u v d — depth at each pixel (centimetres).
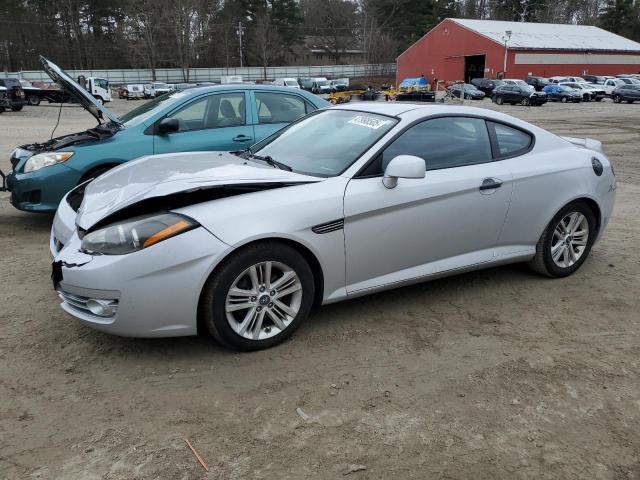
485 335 364
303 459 248
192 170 371
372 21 8631
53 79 657
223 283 312
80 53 7762
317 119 445
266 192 331
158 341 347
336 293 355
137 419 273
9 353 331
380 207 353
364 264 359
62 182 566
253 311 327
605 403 294
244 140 640
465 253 404
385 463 246
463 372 320
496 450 256
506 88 4012
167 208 316
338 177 353
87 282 300
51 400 287
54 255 372
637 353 346
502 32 6091
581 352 346
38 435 260
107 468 240
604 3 9938
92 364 321
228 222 309
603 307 411
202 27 7719
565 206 445
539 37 6150
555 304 414
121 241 302
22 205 569
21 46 7456
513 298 423
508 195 409
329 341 352
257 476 237
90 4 7738
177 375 311
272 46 8306
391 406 287
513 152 429
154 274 296
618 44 6531
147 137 599
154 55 6906
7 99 2773
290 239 325
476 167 401
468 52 6116
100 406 283
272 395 294
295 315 342
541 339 361
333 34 9669
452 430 269
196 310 308
